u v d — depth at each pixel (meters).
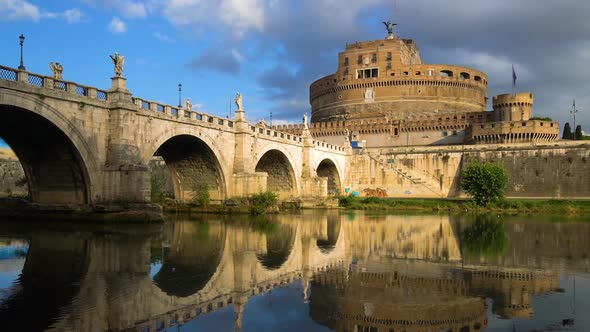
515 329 13.16
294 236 33.56
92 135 37.00
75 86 35.47
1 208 40.94
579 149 77.00
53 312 14.38
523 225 43.31
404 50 135.12
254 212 53.28
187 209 54.97
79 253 24.33
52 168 38.88
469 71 129.75
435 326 13.49
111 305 15.25
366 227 40.59
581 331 12.97
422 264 22.86
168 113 44.78
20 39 31.53
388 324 13.57
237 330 13.12
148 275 19.70
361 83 127.81
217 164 53.59
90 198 37.28
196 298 16.39
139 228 35.06
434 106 123.94
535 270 21.39
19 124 34.50
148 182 38.47
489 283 18.86
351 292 17.45
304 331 12.98
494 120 104.50
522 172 81.06
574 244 30.06
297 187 73.25
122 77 39.31
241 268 21.59
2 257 22.95
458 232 37.00
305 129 76.69
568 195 76.81
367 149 98.06
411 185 86.94
